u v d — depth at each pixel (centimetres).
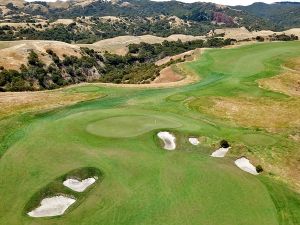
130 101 5862
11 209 2806
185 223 2617
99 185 3089
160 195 2947
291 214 2866
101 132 4131
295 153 4066
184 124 4609
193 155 3716
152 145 3841
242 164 3819
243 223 2647
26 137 4119
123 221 2647
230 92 6419
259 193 3086
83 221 2666
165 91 6538
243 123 4959
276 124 4962
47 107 5481
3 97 5925
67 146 3797
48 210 2866
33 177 3225
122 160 3491
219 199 2931
